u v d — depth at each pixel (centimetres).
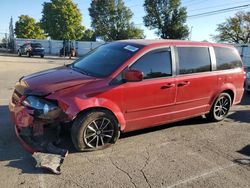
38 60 2698
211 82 629
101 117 481
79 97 460
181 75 574
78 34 5734
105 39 6981
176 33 5956
